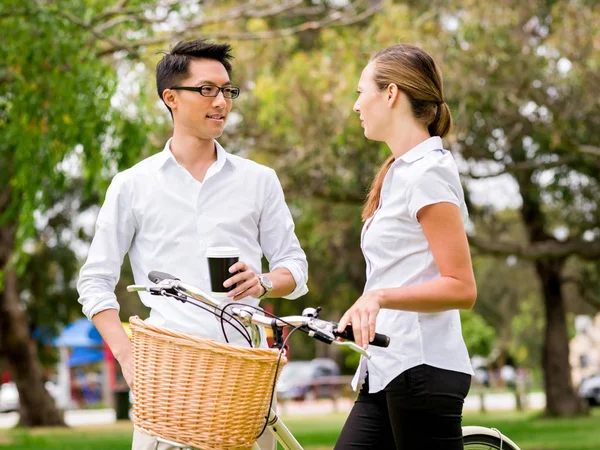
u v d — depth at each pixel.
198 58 5.87
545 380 33.91
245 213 5.94
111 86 15.79
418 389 5.31
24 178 15.87
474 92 20.62
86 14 16.69
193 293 5.05
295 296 6.14
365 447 5.75
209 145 6.00
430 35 20.59
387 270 5.44
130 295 45.78
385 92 5.48
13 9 14.97
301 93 22.11
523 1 19.97
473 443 6.34
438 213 5.15
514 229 42.84
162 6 17.30
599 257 28.67
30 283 40.28
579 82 19.92
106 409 54.00
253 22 22.83
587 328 53.19
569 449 20.47
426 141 5.40
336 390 49.47
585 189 28.78
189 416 4.75
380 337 4.79
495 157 25.30
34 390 33.47
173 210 5.84
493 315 55.78
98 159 15.50
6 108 16.06
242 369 4.74
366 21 26.09
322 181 25.59
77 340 40.19
